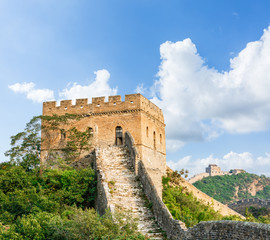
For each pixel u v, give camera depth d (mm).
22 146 47656
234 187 155625
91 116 48375
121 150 42750
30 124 47656
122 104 47438
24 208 37344
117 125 46906
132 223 25484
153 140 50625
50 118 47500
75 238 25672
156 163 50719
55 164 46969
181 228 23750
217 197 145375
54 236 27812
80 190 38656
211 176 166250
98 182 36875
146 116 48438
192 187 58469
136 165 37250
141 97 47375
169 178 50344
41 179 43750
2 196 39094
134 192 33906
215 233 19656
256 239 16594
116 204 30750
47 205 36688
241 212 79000
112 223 25406
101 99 48469
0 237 29188
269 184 165125
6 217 36375
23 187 41781
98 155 41906
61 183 40812
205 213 44344
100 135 47344
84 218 25875
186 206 44750
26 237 28766
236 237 17969
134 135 45906
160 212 28062
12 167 44844
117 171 38344
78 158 47156
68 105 50125
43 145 49281
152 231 26812
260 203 75125
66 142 48656
